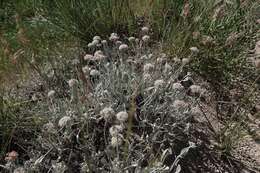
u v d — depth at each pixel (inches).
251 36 149.5
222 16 147.0
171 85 121.3
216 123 125.2
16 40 143.5
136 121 115.1
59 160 105.3
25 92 125.2
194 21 139.1
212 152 116.1
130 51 143.1
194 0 149.0
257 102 134.7
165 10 152.0
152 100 116.0
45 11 155.6
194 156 114.1
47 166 101.0
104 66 123.4
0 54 136.4
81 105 109.4
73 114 109.2
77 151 106.6
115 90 117.1
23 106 116.4
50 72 128.8
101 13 148.4
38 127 111.7
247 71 143.4
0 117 110.5
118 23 151.6
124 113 93.1
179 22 140.7
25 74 130.6
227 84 138.1
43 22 152.3
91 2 150.3
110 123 112.1
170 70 127.3
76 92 108.6
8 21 162.7
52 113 110.9
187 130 113.3
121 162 96.9
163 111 113.9
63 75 127.4
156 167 97.4
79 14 148.0
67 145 106.7
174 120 116.0
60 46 141.8
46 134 106.4
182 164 111.3
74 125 110.8
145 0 158.4
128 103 116.3
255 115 129.0
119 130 94.3
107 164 98.5
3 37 150.4
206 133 120.9
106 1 151.3
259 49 153.5
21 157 108.1
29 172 98.3
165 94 117.7
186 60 121.6
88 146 104.5
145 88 117.9
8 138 108.2
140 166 99.6
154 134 109.4
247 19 152.6
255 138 122.6
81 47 142.3
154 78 119.8
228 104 132.3
